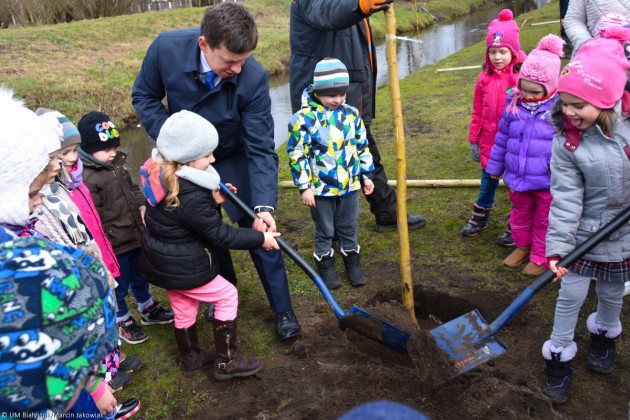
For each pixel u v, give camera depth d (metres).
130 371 2.95
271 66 13.55
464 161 5.50
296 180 3.33
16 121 1.56
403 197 2.97
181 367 2.98
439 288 3.51
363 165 3.49
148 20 14.94
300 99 3.77
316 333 3.16
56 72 10.65
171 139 2.39
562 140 2.38
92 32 13.20
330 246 3.62
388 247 4.09
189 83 2.75
